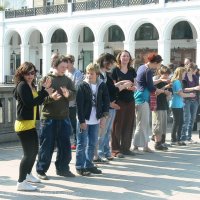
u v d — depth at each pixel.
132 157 8.37
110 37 33.31
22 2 40.12
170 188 6.32
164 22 26.06
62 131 6.68
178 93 9.44
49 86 6.03
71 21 31.73
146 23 29.03
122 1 28.45
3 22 37.00
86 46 34.91
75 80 8.49
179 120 9.62
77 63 34.72
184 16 25.00
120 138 8.41
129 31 28.06
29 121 5.91
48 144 6.60
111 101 7.75
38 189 6.14
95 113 6.95
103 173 7.11
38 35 38.59
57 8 32.84
